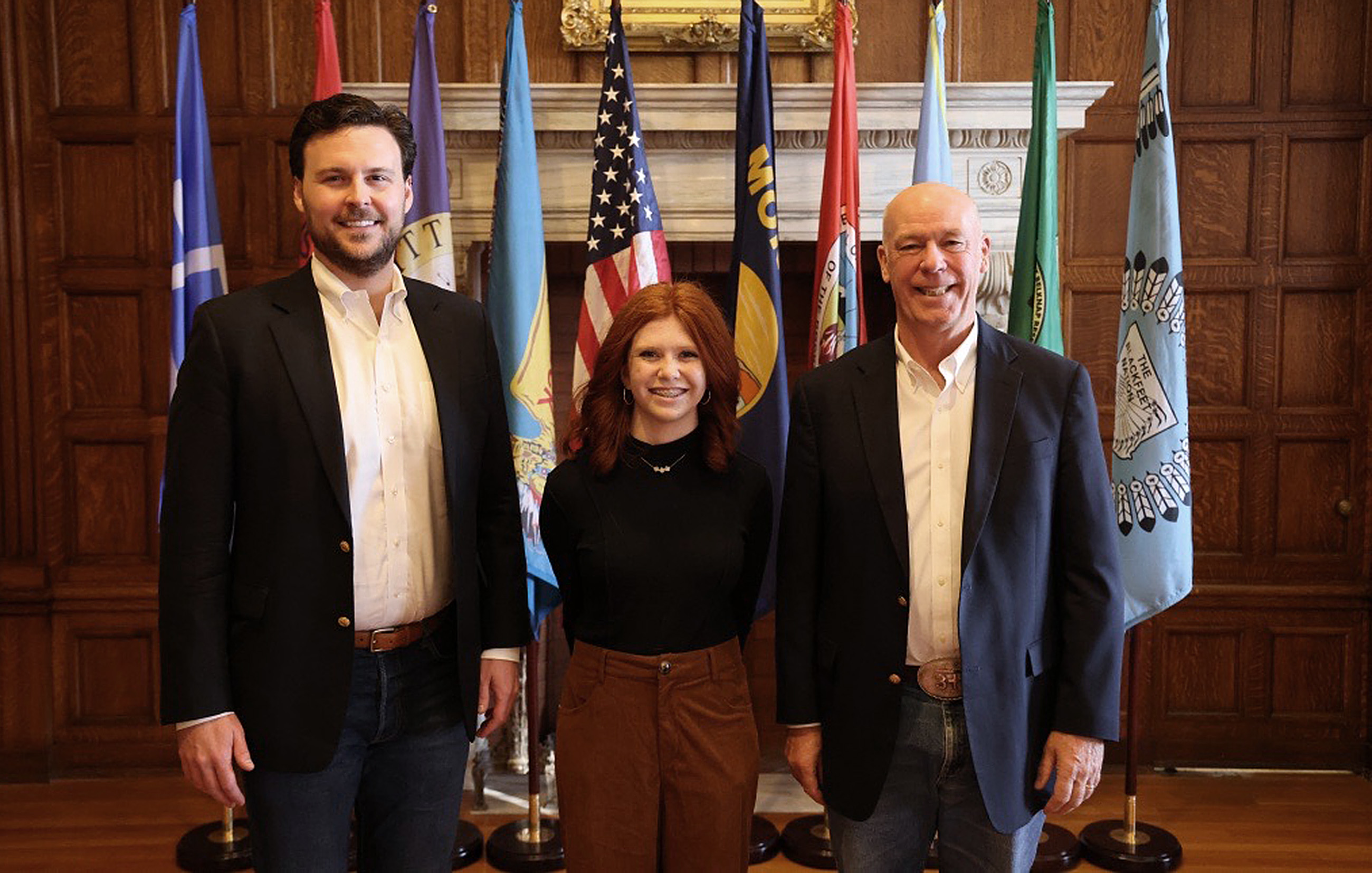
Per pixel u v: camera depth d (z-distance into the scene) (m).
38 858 3.28
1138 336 3.14
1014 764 1.83
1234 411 3.89
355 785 1.83
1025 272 3.22
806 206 3.56
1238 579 3.93
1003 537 1.83
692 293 2.00
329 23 3.21
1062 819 3.55
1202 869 3.21
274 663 1.73
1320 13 3.79
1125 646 3.94
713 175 3.54
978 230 1.88
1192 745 3.96
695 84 3.51
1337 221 3.85
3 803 3.68
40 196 3.77
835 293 3.18
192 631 1.70
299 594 1.73
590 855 1.97
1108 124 3.82
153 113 3.76
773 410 3.10
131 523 3.87
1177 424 3.09
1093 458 1.88
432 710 1.88
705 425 2.03
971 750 1.80
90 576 3.87
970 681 1.80
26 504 3.85
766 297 3.12
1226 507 3.93
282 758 1.73
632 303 2.00
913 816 1.94
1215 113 3.81
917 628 1.87
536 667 3.28
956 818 1.93
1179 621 3.94
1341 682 3.93
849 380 1.96
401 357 1.85
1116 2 3.79
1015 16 3.76
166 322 3.81
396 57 3.73
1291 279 3.85
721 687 2.00
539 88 3.40
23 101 3.73
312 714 1.74
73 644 3.87
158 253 3.79
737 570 2.01
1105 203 3.85
